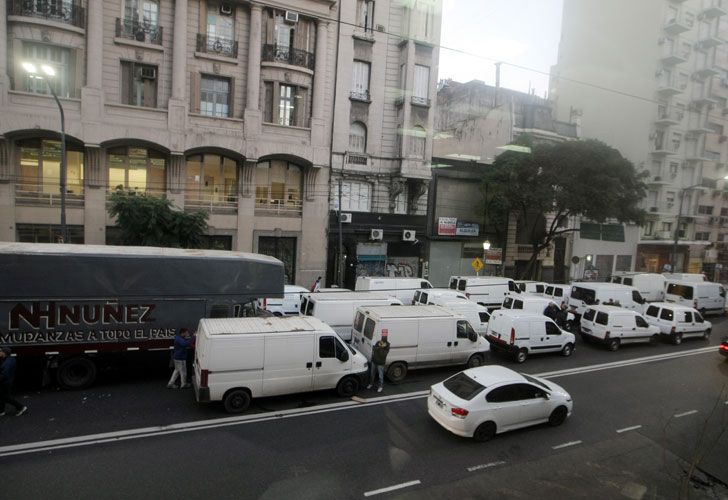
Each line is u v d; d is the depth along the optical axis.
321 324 12.08
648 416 11.84
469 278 24.20
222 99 23.09
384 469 8.59
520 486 8.33
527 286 25.89
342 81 25.61
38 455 8.36
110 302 11.84
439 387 10.49
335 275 26.56
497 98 33.12
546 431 10.65
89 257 11.60
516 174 28.11
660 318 20.83
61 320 11.38
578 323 22.55
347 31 25.47
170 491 7.51
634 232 40.59
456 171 30.31
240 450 8.96
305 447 9.23
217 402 11.17
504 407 10.08
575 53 43.06
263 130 23.50
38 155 20.38
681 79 41.22
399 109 27.23
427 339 13.88
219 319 11.59
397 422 10.66
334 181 26.00
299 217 25.36
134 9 21.06
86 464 8.16
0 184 19.45
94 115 20.09
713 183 44.62
